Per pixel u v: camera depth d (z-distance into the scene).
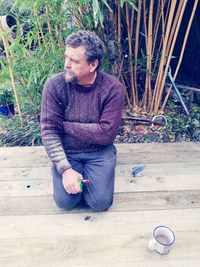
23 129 2.62
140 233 1.55
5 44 2.29
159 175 1.98
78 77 1.43
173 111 2.88
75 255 1.44
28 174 2.00
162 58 2.53
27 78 2.52
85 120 1.60
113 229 1.57
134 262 1.40
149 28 2.41
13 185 1.89
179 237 1.53
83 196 1.70
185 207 1.72
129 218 1.64
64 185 1.55
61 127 1.62
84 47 1.35
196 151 2.25
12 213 1.68
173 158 2.17
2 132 2.69
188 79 3.17
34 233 1.55
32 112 2.80
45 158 2.17
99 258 1.42
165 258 1.42
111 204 1.72
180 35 2.91
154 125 2.67
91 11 2.21
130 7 2.41
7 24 2.53
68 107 1.57
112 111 1.56
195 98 3.02
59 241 1.51
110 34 2.43
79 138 1.62
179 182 1.92
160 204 1.74
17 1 2.12
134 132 2.62
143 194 1.82
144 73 2.81
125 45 2.66
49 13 2.25
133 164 2.10
